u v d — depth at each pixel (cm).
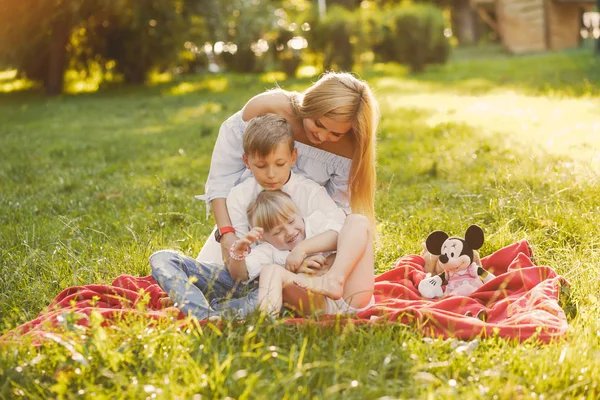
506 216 506
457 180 673
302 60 2184
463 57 2677
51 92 1988
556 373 265
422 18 2180
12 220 576
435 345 291
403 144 890
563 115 1035
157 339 285
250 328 285
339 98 344
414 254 450
